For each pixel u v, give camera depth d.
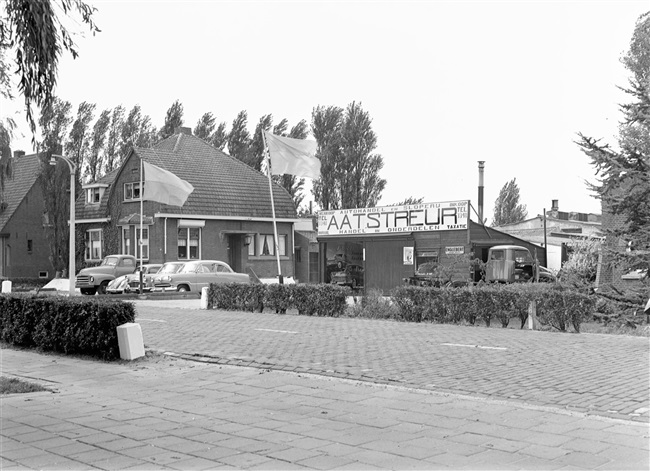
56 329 13.02
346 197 55.78
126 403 8.52
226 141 61.91
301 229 50.16
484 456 5.97
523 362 11.09
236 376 10.38
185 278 31.72
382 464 5.78
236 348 13.24
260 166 59.66
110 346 12.09
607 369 10.34
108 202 44.25
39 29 8.08
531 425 7.04
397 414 7.65
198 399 8.73
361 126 56.22
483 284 19.02
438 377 9.86
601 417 7.34
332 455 6.07
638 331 15.62
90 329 12.32
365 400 8.44
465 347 12.93
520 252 30.03
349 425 7.18
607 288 19.11
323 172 55.84
